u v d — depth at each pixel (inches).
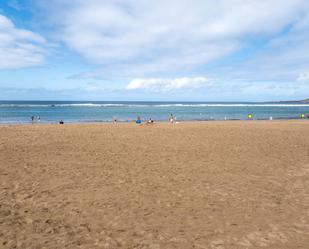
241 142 586.9
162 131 805.9
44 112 2285.9
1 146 498.9
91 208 225.5
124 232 185.2
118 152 464.8
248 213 219.5
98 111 2544.3
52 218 205.6
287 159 423.8
